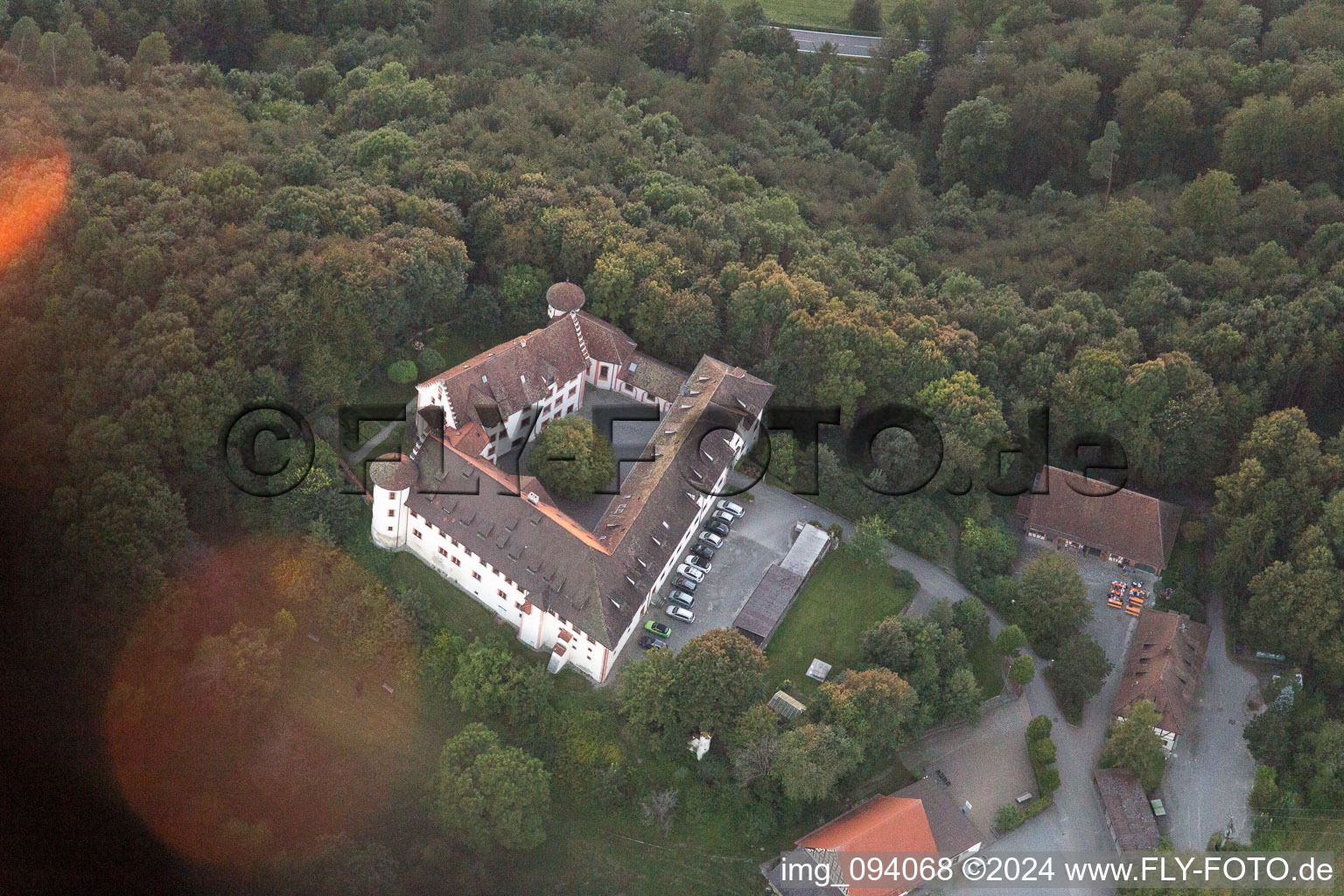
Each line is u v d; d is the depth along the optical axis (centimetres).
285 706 15750
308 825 15050
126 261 17475
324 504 16588
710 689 15125
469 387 17012
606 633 15400
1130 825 15925
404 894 14600
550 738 15562
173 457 16300
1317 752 16700
